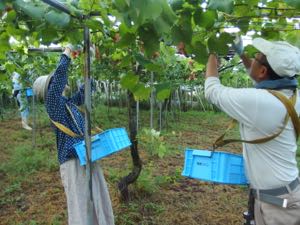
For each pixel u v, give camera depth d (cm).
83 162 291
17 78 728
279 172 208
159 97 253
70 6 207
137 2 157
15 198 460
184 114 1180
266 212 216
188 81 863
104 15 208
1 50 285
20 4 191
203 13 192
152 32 203
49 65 581
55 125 300
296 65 202
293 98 210
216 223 398
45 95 304
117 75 524
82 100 334
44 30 229
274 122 202
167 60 309
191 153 240
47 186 498
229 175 230
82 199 304
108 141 280
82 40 252
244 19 224
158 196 463
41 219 404
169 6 170
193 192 482
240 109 202
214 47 219
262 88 211
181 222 399
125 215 403
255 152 213
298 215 210
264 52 206
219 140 225
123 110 1134
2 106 1066
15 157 605
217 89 212
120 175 518
